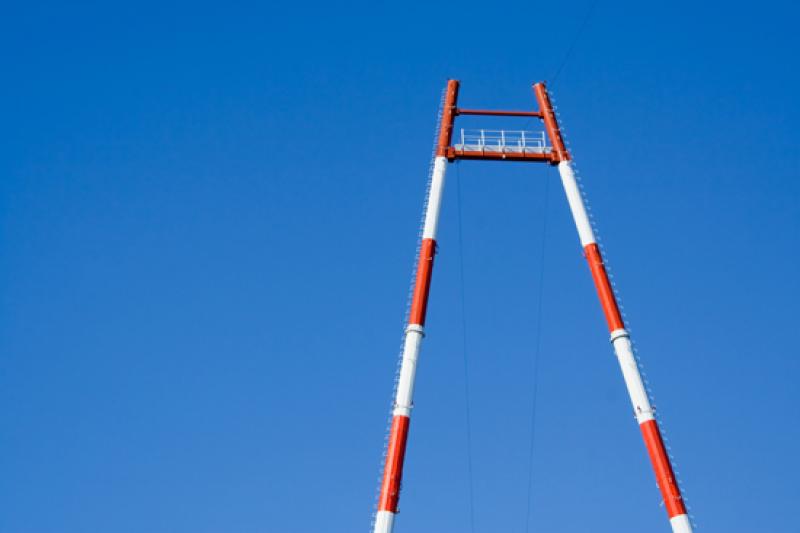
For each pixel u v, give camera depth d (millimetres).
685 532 37375
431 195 47250
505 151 49000
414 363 41906
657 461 39156
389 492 38250
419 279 44406
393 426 40188
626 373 41625
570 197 47469
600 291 44125
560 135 49844
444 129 49625
